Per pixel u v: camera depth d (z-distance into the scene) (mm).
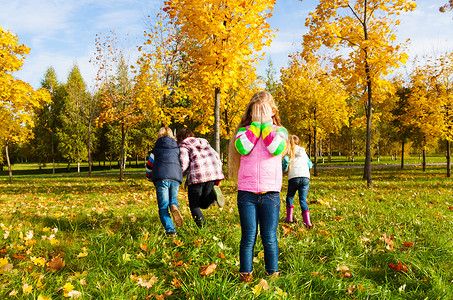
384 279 2920
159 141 4402
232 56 9969
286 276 2730
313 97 21734
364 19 13414
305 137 26578
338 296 2498
